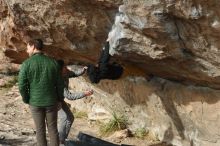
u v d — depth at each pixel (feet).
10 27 26.04
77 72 23.00
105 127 28.55
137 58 20.92
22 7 22.25
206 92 22.04
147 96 25.76
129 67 23.90
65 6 20.59
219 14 16.12
